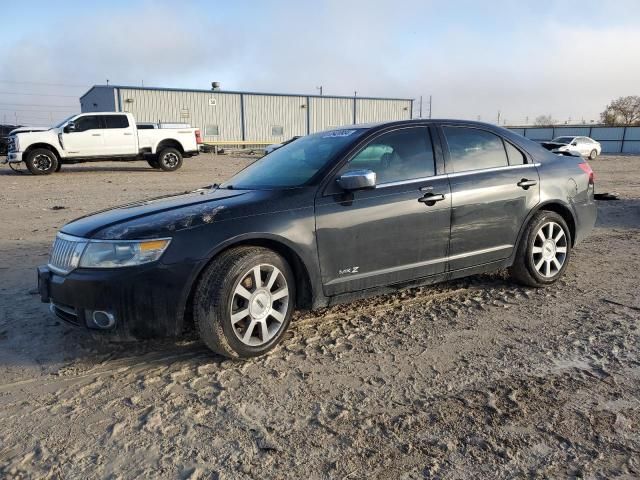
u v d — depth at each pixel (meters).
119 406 3.04
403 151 4.28
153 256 3.28
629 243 7.19
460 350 3.73
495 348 3.76
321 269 3.78
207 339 3.42
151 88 42.00
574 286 5.17
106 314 3.26
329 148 4.18
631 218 9.32
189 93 43.56
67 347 3.83
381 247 4.01
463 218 4.41
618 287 5.12
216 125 45.25
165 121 43.03
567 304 4.65
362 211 3.90
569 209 5.17
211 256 3.38
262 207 3.61
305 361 3.58
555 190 5.04
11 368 3.52
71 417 2.93
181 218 3.45
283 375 3.38
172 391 3.20
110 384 3.30
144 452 2.61
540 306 4.60
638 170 22.81
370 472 2.44
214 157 32.78
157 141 19.86
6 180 16.44
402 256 4.13
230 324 3.40
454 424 2.81
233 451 2.61
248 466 2.49
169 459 2.55
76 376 3.41
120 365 3.55
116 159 19.39
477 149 4.71
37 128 18.75
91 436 2.75
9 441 2.71
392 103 54.53
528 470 2.44
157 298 3.28
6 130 32.50
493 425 2.80
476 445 2.63
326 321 4.29
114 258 3.27
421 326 4.18
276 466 2.49
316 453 2.59
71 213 9.86
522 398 3.06
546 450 2.59
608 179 17.95
